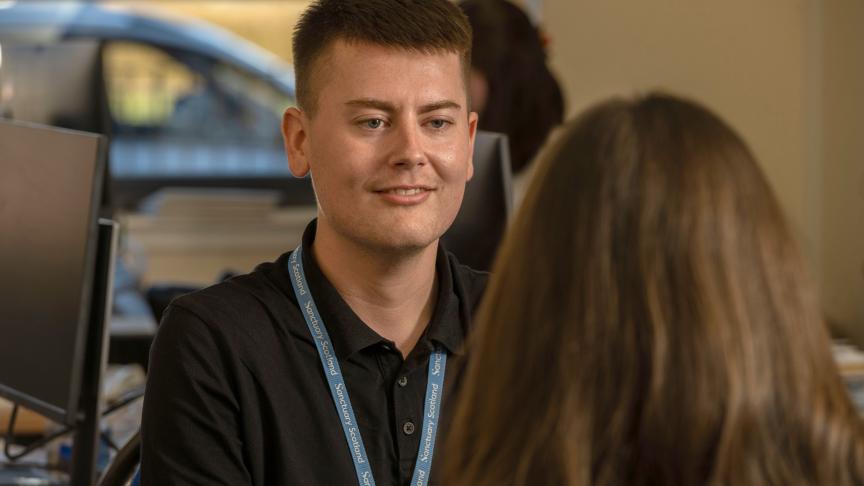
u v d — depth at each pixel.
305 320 1.57
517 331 1.01
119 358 3.13
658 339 0.96
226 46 5.84
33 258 2.10
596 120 1.03
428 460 1.56
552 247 1.01
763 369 0.96
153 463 1.53
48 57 3.52
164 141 5.85
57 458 2.51
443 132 1.55
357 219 1.53
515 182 3.02
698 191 0.98
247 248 5.67
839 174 4.17
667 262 0.97
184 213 5.62
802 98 4.39
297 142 1.63
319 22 1.56
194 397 1.52
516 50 2.95
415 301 1.59
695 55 4.52
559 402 0.98
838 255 4.12
